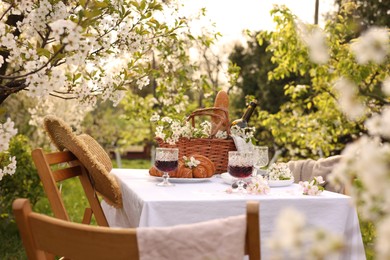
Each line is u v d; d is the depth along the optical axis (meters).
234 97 15.52
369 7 9.85
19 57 2.35
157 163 2.51
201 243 1.06
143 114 7.37
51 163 2.45
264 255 2.12
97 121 14.83
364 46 0.56
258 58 15.45
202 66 7.51
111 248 1.07
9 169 2.50
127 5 2.71
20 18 2.83
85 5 2.16
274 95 14.33
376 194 0.48
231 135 3.01
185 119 3.14
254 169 2.84
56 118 2.38
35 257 1.15
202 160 2.77
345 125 7.23
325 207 2.20
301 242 0.46
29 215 1.13
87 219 3.00
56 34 1.96
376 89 5.72
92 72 2.79
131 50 2.88
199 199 2.07
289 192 2.36
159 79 5.80
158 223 2.01
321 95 7.57
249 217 1.08
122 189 2.64
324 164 3.27
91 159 2.43
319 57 0.72
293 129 8.14
